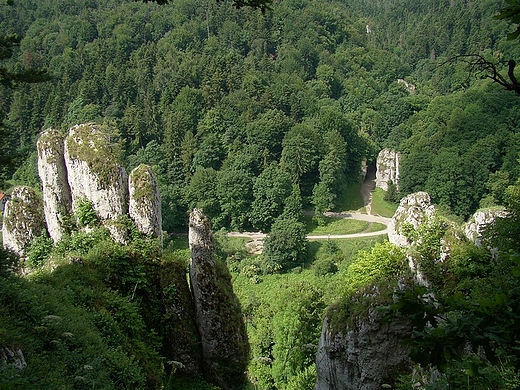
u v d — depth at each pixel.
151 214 20.06
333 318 18.92
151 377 16.42
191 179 73.88
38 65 93.69
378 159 88.00
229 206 69.81
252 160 76.75
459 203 71.44
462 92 98.88
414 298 6.46
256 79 92.69
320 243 64.62
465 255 23.27
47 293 16.17
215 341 19.08
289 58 111.69
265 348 34.03
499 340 5.88
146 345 17.86
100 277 18.48
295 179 75.88
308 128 79.81
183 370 18.98
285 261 57.47
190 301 19.69
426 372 15.12
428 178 74.19
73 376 13.12
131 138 81.31
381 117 101.25
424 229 26.55
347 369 18.27
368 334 17.36
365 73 120.12
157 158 76.88
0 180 16.58
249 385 23.72
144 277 19.17
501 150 75.38
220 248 62.31
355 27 144.88
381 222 73.12
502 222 22.72
